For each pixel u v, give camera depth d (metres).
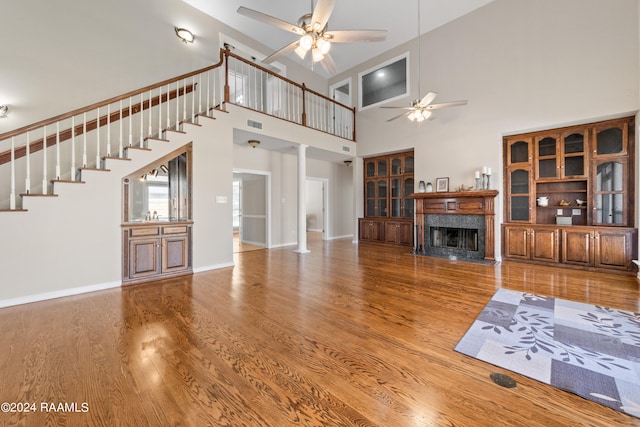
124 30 4.48
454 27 5.64
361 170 7.74
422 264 4.88
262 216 7.18
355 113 7.55
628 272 4.01
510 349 2.02
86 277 3.33
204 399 1.51
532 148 4.93
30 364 1.83
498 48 5.08
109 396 1.53
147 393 1.55
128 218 3.65
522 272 4.26
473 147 5.39
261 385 1.62
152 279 3.85
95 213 3.39
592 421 1.34
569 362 1.85
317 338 2.19
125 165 3.62
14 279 2.88
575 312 2.68
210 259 4.50
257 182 7.33
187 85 5.19
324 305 2.90
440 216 5.81
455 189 5.62
